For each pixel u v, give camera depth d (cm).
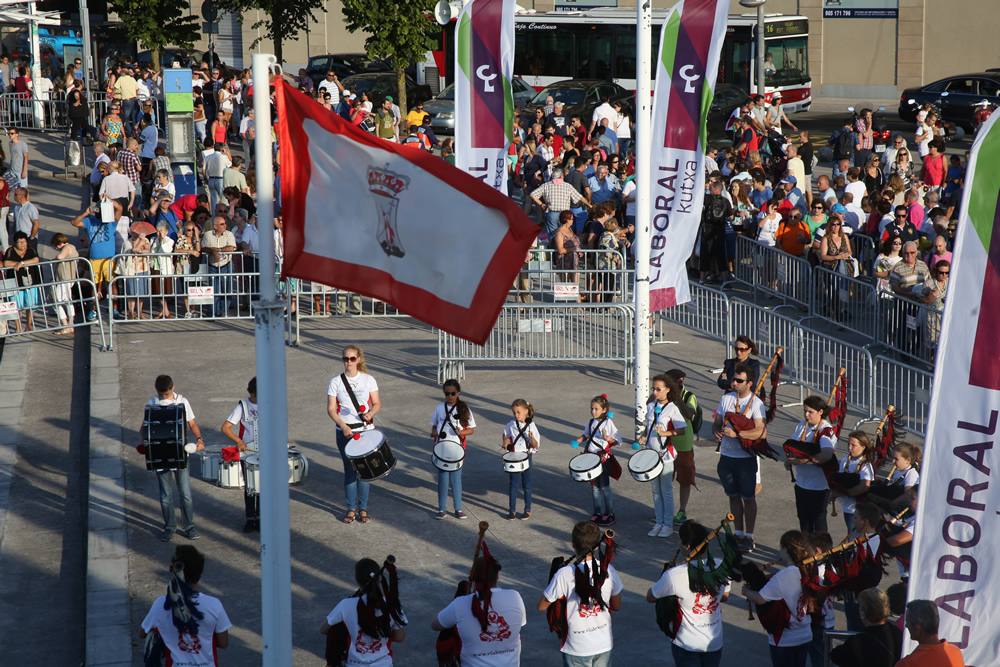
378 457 1545
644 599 1392
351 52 6994
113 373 2247
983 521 910
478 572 1056
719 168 3400
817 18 6500
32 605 1462
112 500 1680
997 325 904
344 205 1005
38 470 1873
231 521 1627
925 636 901
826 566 1130
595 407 1573
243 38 7025
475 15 2158
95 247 2650
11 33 4706
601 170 3130
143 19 4825
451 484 1667
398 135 4053
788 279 2638
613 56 5294
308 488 1739
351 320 2653
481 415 2042
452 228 988
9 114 4631
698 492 1708
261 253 986
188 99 3362
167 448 1516
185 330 2559
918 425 1920
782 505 1659
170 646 1066
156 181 3114
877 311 2319
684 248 1903
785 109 5366
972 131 4884
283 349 994
